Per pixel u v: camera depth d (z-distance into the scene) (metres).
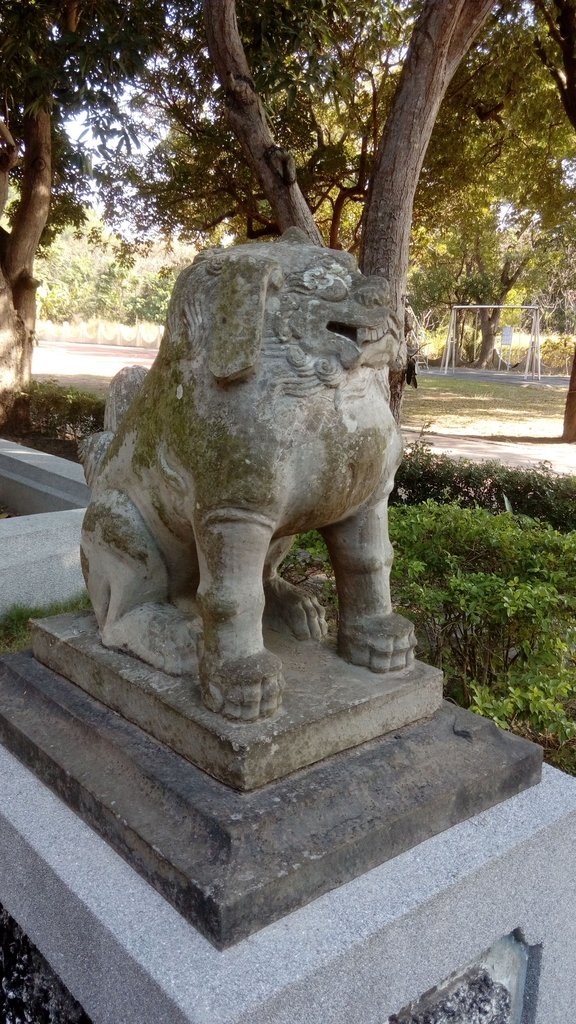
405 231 4.77
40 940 1.39
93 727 1.49
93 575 1.67
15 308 9.12
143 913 1.19
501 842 1.39
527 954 1.56
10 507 5.07
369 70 8.28
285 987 1.07
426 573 2.98
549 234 16.52
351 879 1.27
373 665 1.52
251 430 1.22
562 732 2.32
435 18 4.37
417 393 18.41
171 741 1.39
